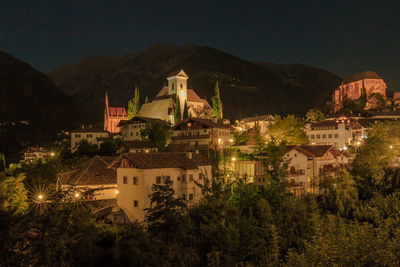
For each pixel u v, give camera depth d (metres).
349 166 73.44
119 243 25.17
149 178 43.16
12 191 39.38
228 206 34.81
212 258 27.61
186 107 122.31
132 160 43.84
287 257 31.94
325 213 55.06
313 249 31.50
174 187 46.34
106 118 165.38
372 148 72.06
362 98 160.50
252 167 59.84
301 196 56.91
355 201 57.66
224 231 30.41
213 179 47.56
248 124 136.75
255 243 32.25
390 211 48.59
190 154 52.56
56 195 26.67
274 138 76.12
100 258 24.89
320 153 66.31
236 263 29.20
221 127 89.06
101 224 33.19
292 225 39.44
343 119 122.81
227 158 71.56
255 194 44.16
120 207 45.50
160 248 25.28
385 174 73.69
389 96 177.75
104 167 51.53
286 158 57.53
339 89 181.12
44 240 22.08
